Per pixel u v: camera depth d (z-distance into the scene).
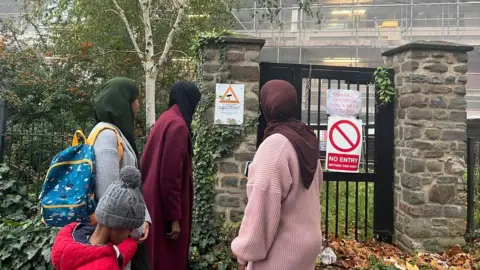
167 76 10.98
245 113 4.34
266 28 17.86
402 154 4.55
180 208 2.54
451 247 4.31
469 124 8.42
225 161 4.32
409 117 4.39
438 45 4.40
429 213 4.32
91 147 2.01
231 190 4.30
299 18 17.38
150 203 2.54
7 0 14.91
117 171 2.03
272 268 1.82
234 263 3.64
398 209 4.64
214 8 10.64
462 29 17.52
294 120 2.04
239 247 1.81
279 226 1.87
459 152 4.41
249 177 1.92
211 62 4.36
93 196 1.96
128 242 1.88
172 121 2.62
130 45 10.62
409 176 4.36
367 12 19.16
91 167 1.95
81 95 8.17
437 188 4.35
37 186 4.29
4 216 4.10
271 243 1.84
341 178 4.67
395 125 4.75
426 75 4.42
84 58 8.87
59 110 7.79
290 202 1.87
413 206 4.31
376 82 4.74
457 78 4.45
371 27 18.97
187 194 2.68
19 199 4.19
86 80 8.95
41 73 8.20
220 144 4.32
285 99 2.01
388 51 4.80
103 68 9.55
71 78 8.62
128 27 8.66
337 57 18.83
